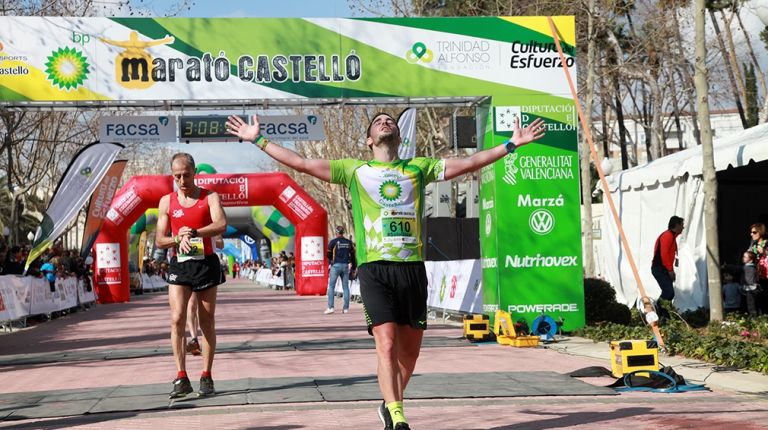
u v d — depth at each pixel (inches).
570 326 531.2
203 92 513.7
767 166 697.0
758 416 259.0
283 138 540.7
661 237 554.3
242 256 4239.7
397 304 223.5
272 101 531.2
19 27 505.0
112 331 679.1
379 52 523.8
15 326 768.3
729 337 460.4
